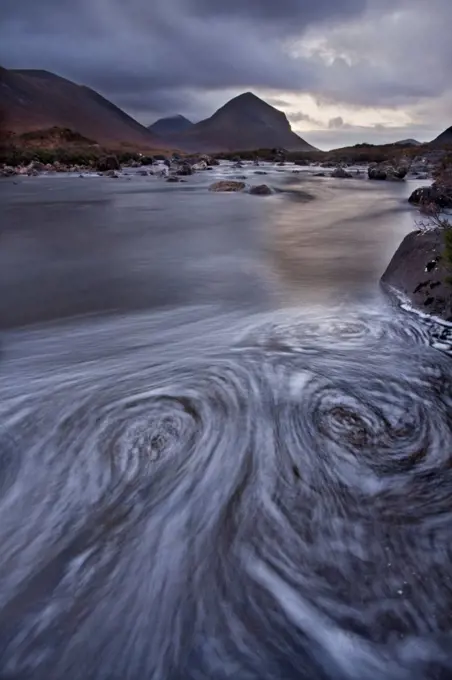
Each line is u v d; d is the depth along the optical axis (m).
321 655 2.14
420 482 3.25
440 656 2.12
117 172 40.62
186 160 59.53
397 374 4.77
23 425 3.84
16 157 42.75
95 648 2.17
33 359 5.04
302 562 2.61
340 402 4.24
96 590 2.46
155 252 10.57
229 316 6.39
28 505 3.04
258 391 4.39
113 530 2.86
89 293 7.38
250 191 24.08
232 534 2.81
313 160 70.94
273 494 3.14
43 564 2.60
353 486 3.21
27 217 15.88
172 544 2.74
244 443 3.65
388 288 7.38
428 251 7.01
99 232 13.23
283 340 5.58
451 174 21.97
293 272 8.69
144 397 4.26
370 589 2.44
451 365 4.98
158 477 3.29
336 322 6.12
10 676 2.07
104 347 5.36
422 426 3.90
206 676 2.05
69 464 3.42
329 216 16.53
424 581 2.48
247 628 2.25
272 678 2.04
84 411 4.04
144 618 2.30
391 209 18.27
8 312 6.46
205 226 14.40
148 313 6.51
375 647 2.16
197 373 4.73
